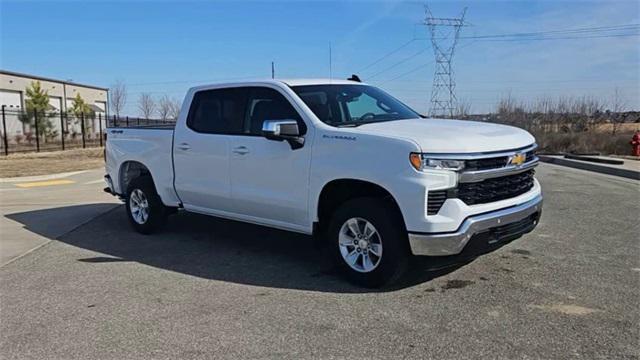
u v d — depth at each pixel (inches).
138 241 282.7
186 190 266.5
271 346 152.1
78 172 651.5
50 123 1628.9
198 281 212.2
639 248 250.8
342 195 214.2
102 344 155.7
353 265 202.2
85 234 301.1
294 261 239.3
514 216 192.4
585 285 198.5
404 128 198.8
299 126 214.2
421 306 179.6
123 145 305.7
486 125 214.5
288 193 218.5
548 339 153.0
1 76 1875.0
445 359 142.3
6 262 244.4
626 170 580.7
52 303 189.9
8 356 149.0
